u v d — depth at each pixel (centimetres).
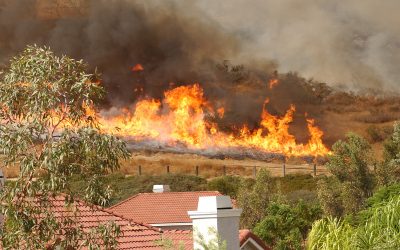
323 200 6138
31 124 2028
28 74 2072
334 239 2769
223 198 2347
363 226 2919
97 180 2059
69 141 2033
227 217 2327
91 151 2044
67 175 2031
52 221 2012
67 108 2066
